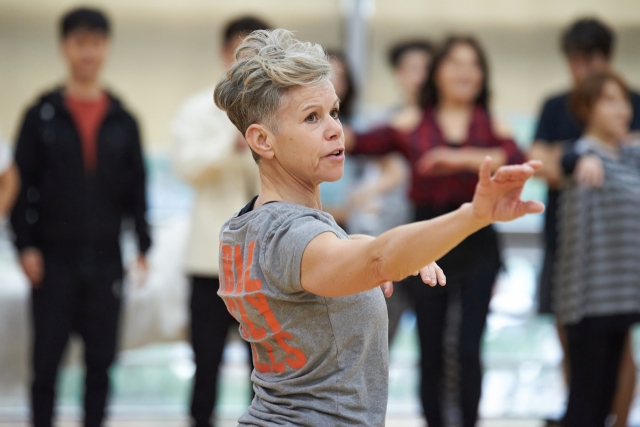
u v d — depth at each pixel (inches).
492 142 338.3
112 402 425.1
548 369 448.8
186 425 400.2
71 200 348.8
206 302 337.1
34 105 353.1
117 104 363.9
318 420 145.9
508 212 115.0
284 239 135.6
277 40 148.0
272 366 150.9
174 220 446.0
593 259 322.0
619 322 320.8
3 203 343.0
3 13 518.0
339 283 127.8
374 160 432.5
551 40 568.4
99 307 352.5
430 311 329.4
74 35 354.0
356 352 145.3
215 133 339.6
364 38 552.4
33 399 344.8
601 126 332.5
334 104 147.5
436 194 327.0
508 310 470.3
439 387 333.7
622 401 368.5
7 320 396.8
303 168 146.1
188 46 539.2
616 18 571.8
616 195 321.7
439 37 562.9
